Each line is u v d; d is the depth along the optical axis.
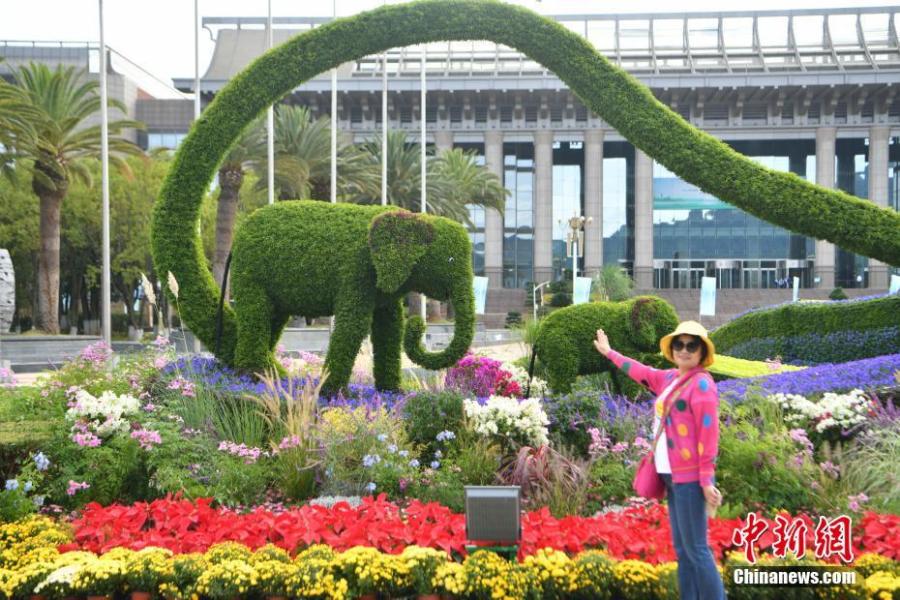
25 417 7.45
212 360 9.91
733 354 17.03
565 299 43.34
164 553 4.40
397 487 6.21
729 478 5.74
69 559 4.33
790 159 59.47
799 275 59.28
